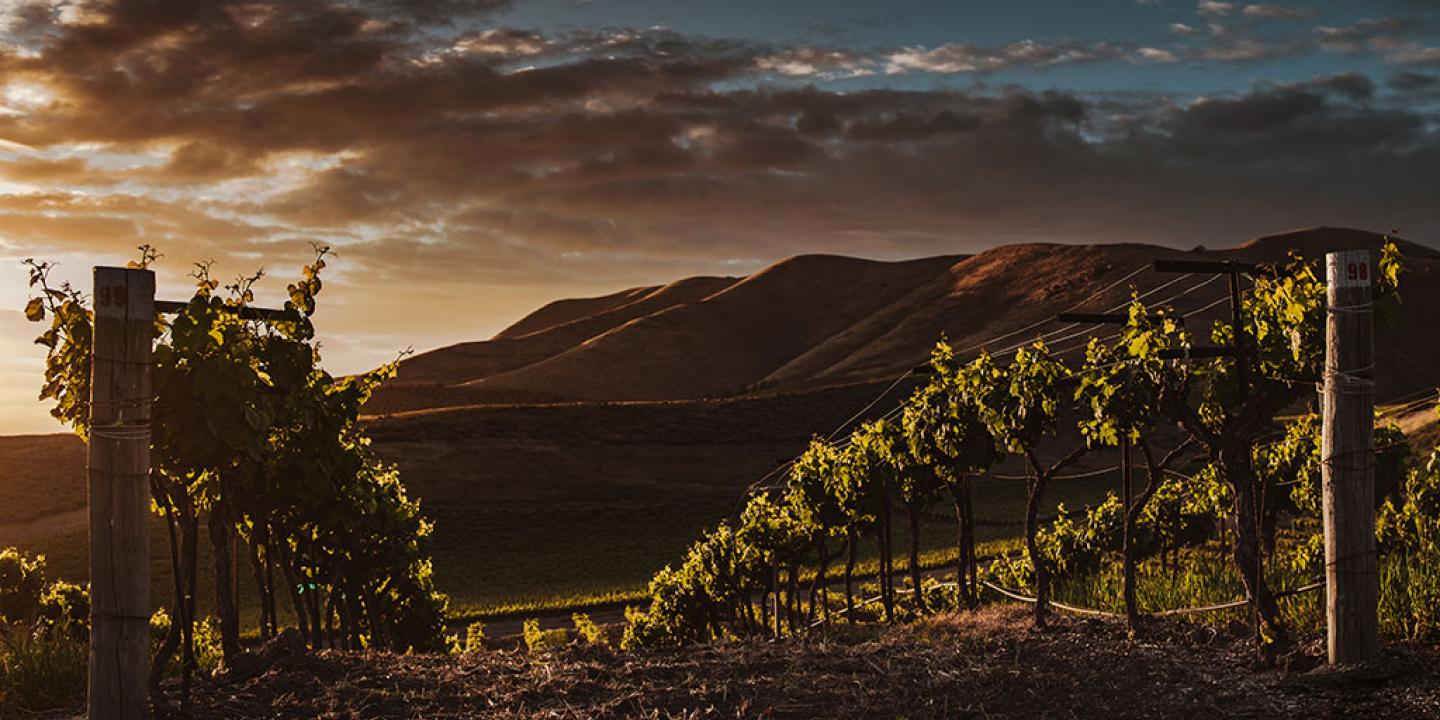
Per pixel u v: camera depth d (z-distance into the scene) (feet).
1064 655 26.58
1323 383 24.75
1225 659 25.23
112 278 20.65
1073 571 65.92
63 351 23.85
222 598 28.40
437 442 273.13
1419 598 25.03
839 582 125.39
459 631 127.85
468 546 197.98
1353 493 22.97
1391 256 24.93
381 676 25.89
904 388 315.99
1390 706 20.53
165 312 23.17
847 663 26.99
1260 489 50.29
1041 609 31.96
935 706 23.20
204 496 25.03
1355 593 22.79
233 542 34.17
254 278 27.61
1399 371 385.91
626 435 289.74
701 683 25.71
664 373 625.82
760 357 654.12
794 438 290.15
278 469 32.91
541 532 209.77
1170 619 30.48
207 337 23.45
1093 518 66.69
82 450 285.02
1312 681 22.40
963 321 542.57
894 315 607.78
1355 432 23.11
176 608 23.67
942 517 184.85
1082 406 33.86
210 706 23.07
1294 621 27.61
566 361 637.71
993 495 198.59
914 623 36.91
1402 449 50.47
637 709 23.67
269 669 26.30
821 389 329.52
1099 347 32.76
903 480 53.21
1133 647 26.99
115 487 20.52
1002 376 36.70
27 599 53.78
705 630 78.23
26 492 250.98
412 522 50.70
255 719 22.39
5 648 26.45
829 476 61.16
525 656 29.63
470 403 532.32
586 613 136.26
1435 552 27.02
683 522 219.00
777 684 25.32
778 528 68.13
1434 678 21.52
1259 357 27.27
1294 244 608.60
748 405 316.60
